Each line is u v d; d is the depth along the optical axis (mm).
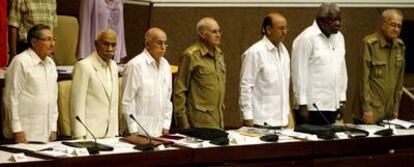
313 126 8430
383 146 8477
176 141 7684
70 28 10281
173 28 12109
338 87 8953
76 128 7852
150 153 7207
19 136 7695
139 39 11703
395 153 8484
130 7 11484
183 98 8352
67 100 8281
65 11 10789
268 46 8562
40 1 9555
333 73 8859
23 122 7766
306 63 8797
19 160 6672
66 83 8336
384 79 9180
